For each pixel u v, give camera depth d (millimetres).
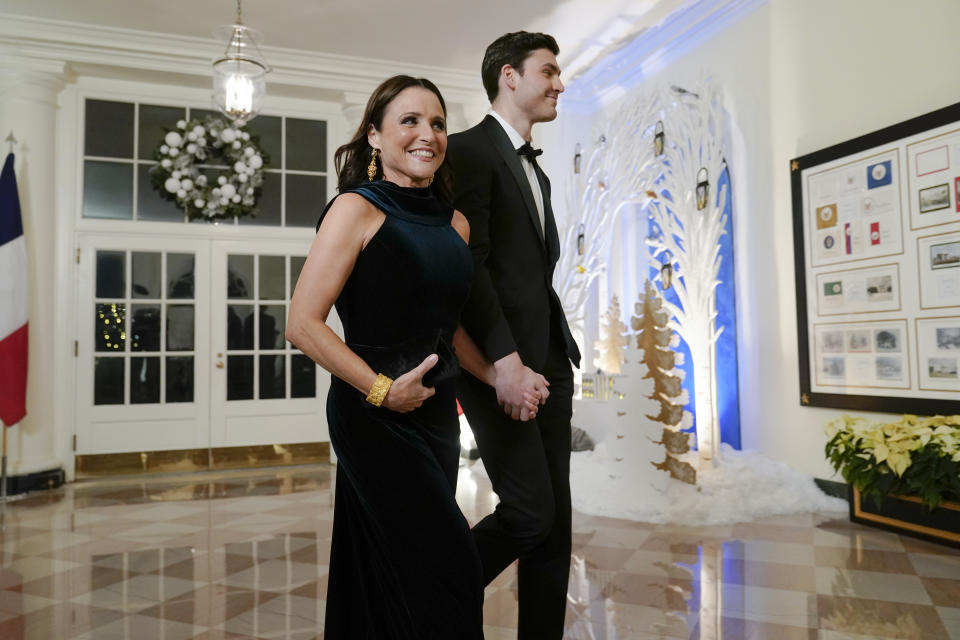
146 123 6242
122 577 3074
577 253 5828
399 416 1319
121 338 6090
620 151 5520
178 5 5211
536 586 1744
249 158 6344
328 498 4930
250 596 2779
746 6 4992
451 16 5430
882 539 3434
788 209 4656
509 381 1518
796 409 4594
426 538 1287
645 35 5770
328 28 5633
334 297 1279
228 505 4730
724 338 5195
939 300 3652
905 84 3889
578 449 5539
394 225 1316
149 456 6094
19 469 5398
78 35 5566
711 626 2330
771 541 3404
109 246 6062
